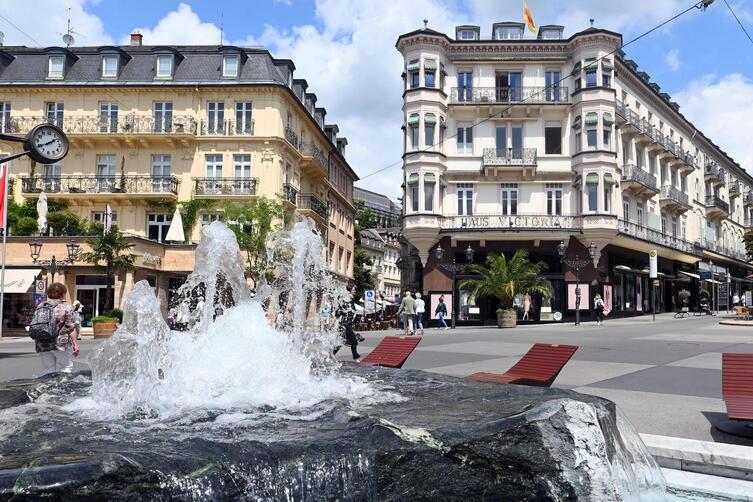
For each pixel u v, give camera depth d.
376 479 3.10
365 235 83.50
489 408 4.18
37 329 8.55
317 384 5.58
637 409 7.27
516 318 30.62
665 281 44.41
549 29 38.38
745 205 68.50
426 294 33.75
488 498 3.30
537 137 35.12
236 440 3.12
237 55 36.34
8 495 2.23
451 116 35.44
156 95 36.31
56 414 4.11
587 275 33.44
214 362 5.66
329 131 51.00
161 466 2.59
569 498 3.45
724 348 15.31
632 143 39.34
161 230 36.06
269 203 32.03
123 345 5.07
